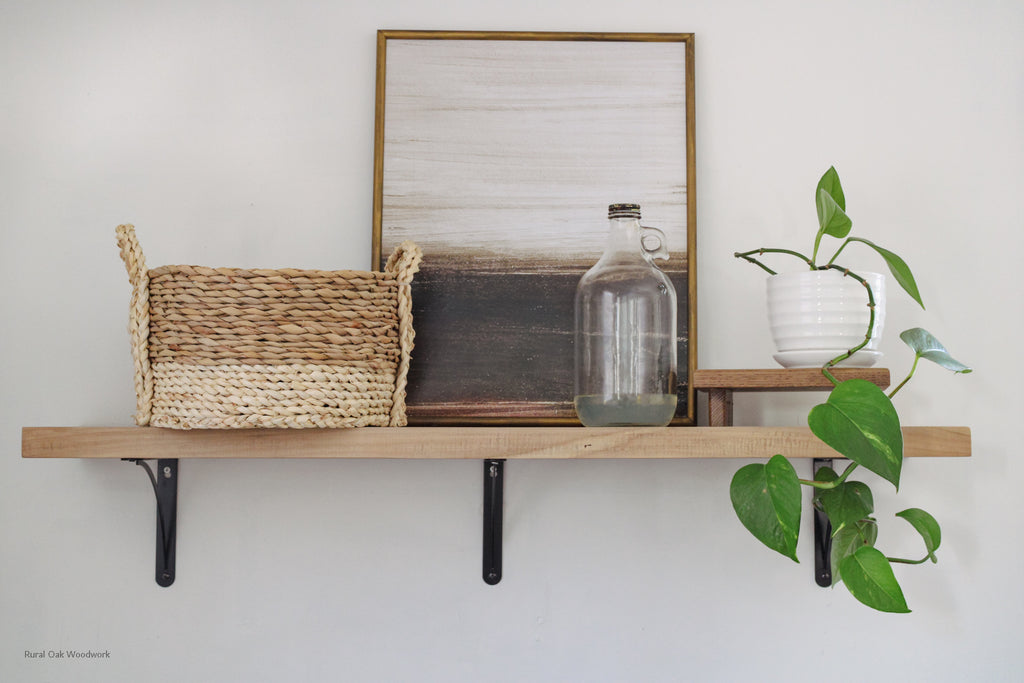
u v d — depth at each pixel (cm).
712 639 118
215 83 122
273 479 119
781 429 99
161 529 116
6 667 116
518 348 118
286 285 96
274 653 117
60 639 116
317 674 117
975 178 123
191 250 121
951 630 118
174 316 96
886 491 120
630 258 107
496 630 118
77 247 120
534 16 123
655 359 105
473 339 118
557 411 118
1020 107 123
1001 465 120
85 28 122
